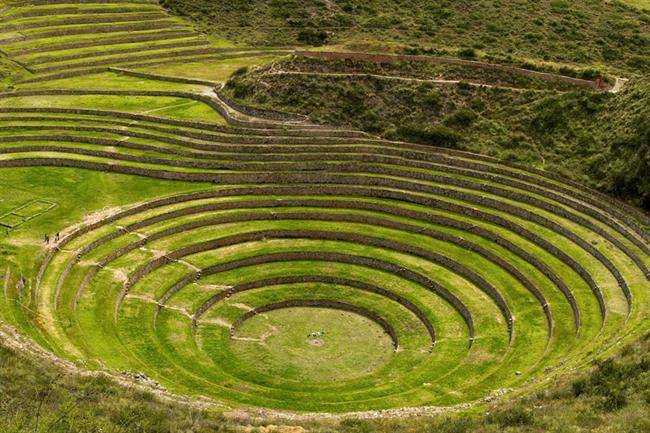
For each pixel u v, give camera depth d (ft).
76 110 294.25
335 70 290.97
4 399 117.39
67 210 224.53
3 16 378.94
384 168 253.03
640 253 198.18
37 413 109.40
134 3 419.33
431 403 150.20
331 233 228.02
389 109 275.80
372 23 361.71
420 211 234.79
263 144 265.13
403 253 220.64
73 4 403.13
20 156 257.34
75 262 198.08
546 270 201.16
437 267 213.25
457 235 223.92
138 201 233.96
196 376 161.17
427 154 257.96
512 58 293.84
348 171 253.65
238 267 213.66
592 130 254.68
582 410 120.98
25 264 189.78
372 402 152.35
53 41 361.71
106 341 167.94
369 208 240.53
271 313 198.18
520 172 247.50
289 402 152.76
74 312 176.86
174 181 250.98
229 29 397.80
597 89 274.57
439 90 278.26
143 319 182.60
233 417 132.26
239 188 244.83
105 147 267.39
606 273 194.29
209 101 303.07
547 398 131.64
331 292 206.08
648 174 218.59
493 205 234.99
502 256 211.20
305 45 368.07
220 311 195.00
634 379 129.08
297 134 269.03
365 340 187.73
